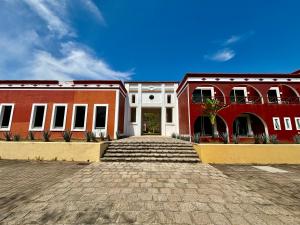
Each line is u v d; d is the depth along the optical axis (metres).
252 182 5.31
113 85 15.16
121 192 4.30
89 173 6.13
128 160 8.30
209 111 13.62
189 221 2.97
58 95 14.91
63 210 3.31
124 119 18.33
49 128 14.23
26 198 3.86
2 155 8.83
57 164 7.70
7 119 14.59
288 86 15.06
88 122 14.43
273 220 3.03
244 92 16.30
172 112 19.22
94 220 2.96
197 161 8.28
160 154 8.89
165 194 4.20
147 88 19.66
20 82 15.05
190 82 14.70
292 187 4.86
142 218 3.06
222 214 3.23
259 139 10.99
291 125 14.20
